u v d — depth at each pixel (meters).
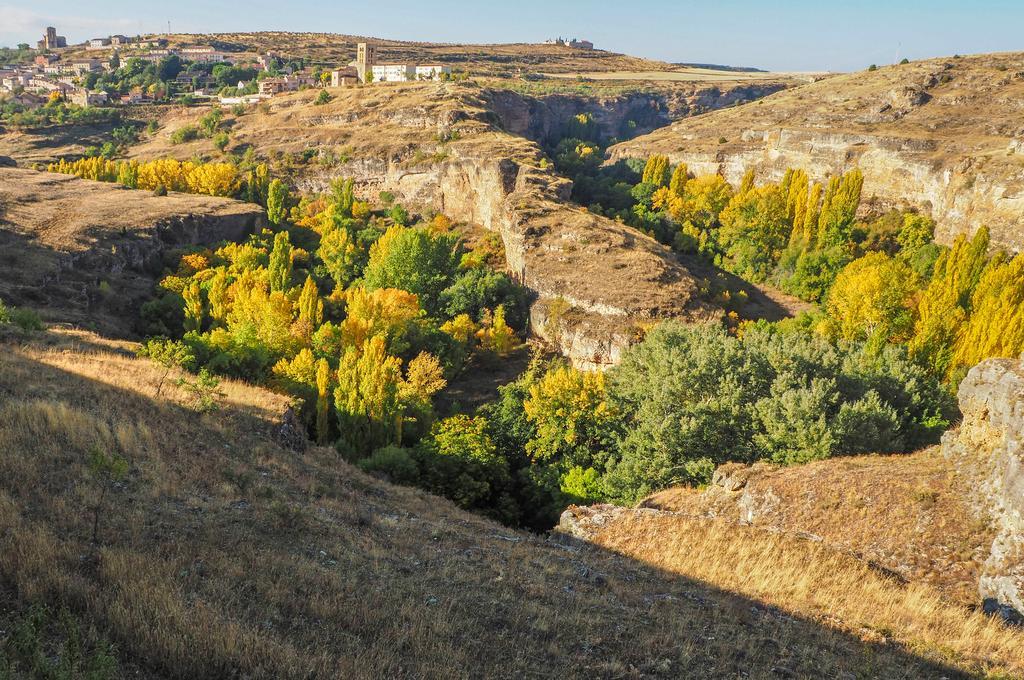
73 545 13.22
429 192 121.38
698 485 32.44
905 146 111.12
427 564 18.03
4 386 24.03
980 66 142.50
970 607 19.33
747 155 134.50
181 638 10.50
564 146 183.12
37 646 9.11
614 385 46.62
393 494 26.83
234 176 123.25
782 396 34.44
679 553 21.59
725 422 34.84
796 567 20.41
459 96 149.38
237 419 28.52
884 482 24.27
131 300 70.56
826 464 27.17
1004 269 61.34
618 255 80.44
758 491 25.89
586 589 17.89
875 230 103.69
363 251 97.00
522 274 84.06
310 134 143.50
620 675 12.85
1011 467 20.70
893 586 19.84
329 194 130.75
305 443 31.03
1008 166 91.81
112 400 25.20
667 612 16.50
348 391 44.12
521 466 46.31
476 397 64.12
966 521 21.69
